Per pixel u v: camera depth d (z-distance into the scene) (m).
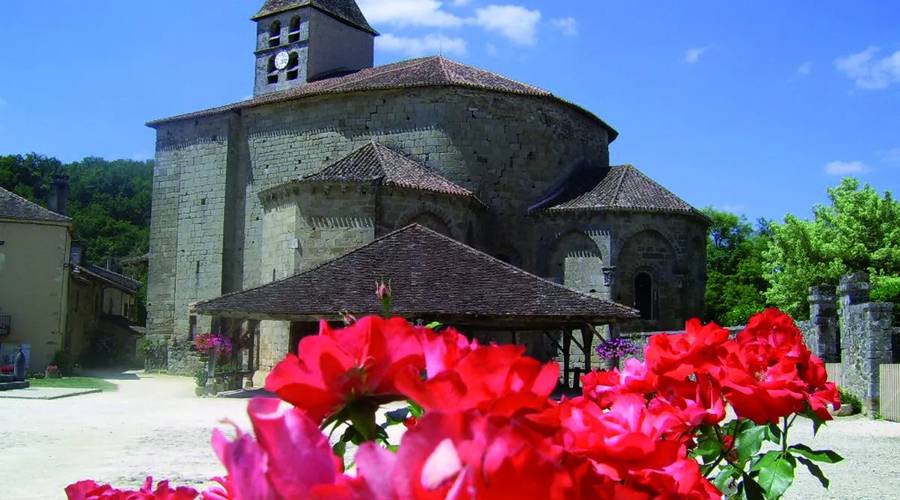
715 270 65.19
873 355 20.20
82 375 38.78
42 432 15.91
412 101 34.31
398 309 21.70
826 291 23.58
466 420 1.19
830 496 10.26
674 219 32.78
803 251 44.69
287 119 36.94
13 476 11.05
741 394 2.70
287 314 22.62
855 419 19.86
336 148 35.38
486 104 34.47
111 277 57.22
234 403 22.88
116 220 84.44
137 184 88.12
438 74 35.31
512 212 34.19
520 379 1.44
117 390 28.39
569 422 1.73
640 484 1.63
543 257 33.06
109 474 11.17
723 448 3.26
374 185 29.30
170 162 40.66
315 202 29.72
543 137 35.41
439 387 1.36
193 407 21.58
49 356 35.78
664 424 2.06
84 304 46.78
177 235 39.97
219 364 27.42
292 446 1.31
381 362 1.73
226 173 38.53
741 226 70.00
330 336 1.76
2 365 32.53
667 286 32.44
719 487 3.24
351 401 1.74
